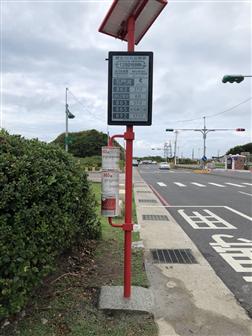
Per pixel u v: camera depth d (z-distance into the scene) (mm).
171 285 4793
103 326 3596
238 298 4445
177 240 7438
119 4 3805
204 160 59250
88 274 4977
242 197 16297
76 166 4965
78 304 4012
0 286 3004
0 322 3484
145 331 3543
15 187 3197
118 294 4207
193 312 3996
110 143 4102
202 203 13969
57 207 3738
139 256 6047
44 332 3418
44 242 3451
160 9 3893
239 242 7383
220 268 5652
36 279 3383
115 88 3908
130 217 4066
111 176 4023
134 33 4070
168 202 14242
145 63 3898
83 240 6078
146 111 3898
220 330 3617
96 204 6301
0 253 2980
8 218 3133
